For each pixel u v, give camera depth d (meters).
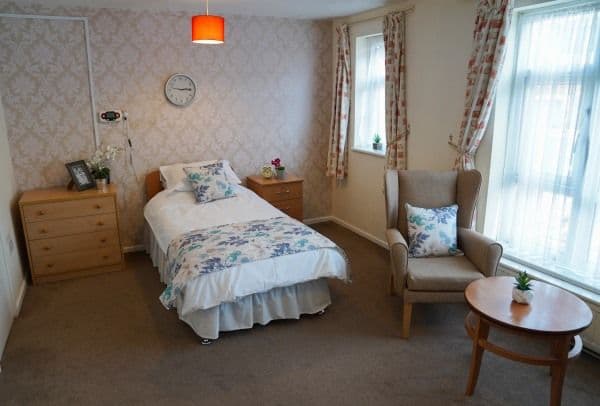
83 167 4.02
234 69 4.62
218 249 2.92
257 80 4.76
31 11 3.74
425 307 3.35
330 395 2.40
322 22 4.95
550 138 3.03
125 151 4.31
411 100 4.00
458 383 2.49
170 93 4.36
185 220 3.57
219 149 4.75
